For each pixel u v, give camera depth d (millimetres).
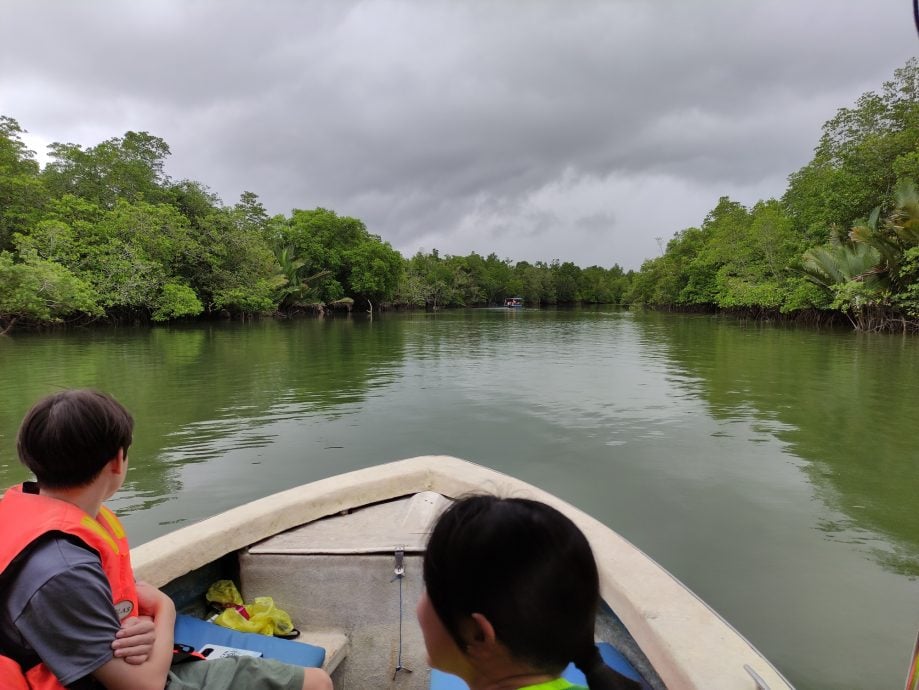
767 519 4910
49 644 1199
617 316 56531
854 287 25984
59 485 1331
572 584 718
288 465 6438
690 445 7215
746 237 44250
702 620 1548
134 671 1315
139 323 32656
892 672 2947
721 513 5043
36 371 13555
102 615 1266
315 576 2316
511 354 18500
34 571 1212
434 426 8234
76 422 1311
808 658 3059
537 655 736
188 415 8969
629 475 6066
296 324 38062
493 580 707
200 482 5895
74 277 25312
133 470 6270
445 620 771
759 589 3762
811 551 4297
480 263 108438
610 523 4832
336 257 56406
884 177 26109
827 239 30781
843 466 6359
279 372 13805
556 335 28219
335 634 2312
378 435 7742
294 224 56344
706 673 1333
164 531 4777
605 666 755
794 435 7730
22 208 28656
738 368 14648
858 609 3521
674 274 59719
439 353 18703
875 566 4059
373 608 2311
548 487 5727
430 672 2275
